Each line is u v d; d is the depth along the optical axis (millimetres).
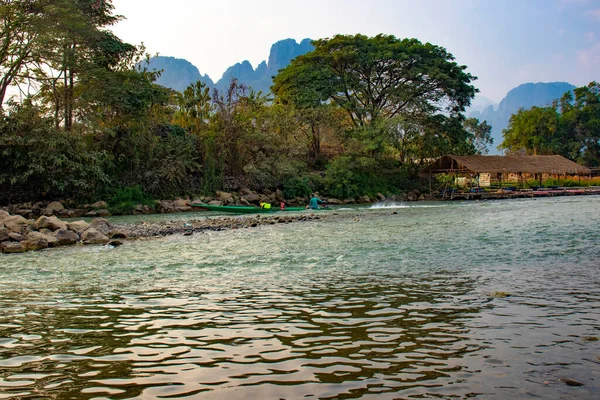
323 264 10195
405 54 49844
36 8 30531
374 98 54812
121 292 7840
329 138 50594
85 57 32438
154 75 39500
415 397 3537
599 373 3953
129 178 34375
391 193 49469
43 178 30047
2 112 29562
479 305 6305
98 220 18375
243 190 38656
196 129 41781
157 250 13477
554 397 3508
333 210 31609
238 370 4176
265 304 6699
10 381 3998
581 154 86875
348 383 3832
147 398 3602
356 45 50781
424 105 51000
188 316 6129
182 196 36156
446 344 4750
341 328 5398
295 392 3672
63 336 5332
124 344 4996
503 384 3754
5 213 17594
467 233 15320
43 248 14641
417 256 10914
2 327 5773
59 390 3793
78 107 32188
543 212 24172
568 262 9648
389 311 6109
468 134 55156
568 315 5742
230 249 13203
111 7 36000
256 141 40875
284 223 21766
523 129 88188
